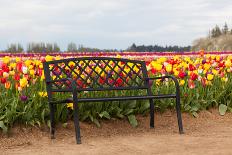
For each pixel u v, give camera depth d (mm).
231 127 7707
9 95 7246
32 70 7578
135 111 7879
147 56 26312
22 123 6828
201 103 8672
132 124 7449
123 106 7707
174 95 7074
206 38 48406
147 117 7902
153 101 8141
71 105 6965
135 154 5555
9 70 7867
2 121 6547
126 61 7613
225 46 44812
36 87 7648
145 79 7559
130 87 7359
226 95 9055
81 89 6945
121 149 5855
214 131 7297
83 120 7305
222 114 8547
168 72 8828
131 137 6762
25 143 6305
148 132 7199
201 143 6195
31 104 7062
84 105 7375
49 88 6746
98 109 7395
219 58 10133
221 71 9500
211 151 5621
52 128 6590
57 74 7039
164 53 27750
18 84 7082
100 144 6207
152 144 6160
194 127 7637
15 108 6727
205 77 9297
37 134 6652
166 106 8211
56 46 31797
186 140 6445
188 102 8445
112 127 7293
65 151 5793
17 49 29938
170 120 7922
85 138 6676
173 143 6215
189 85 8156
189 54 27922
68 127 7004
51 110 6605
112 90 7777
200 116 8312
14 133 6574
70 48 29281
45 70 6824
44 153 5711
